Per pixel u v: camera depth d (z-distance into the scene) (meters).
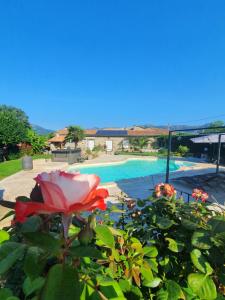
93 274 1.23
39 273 0.92
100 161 26.70
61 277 0.80
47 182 0.79
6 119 28.59
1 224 4.94
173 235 1.62
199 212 1.98
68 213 0.82
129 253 1.46
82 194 0.81
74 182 0.82
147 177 14.46
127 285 1.33
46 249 0.85
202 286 1.25
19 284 1.21
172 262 1.61
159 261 1.62
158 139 44.12
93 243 1.41
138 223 1.89
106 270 1.33
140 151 43.69
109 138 45.50
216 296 1.24
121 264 1.44
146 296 1.45
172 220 1.71
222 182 8.23
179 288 1.35
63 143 41.72
